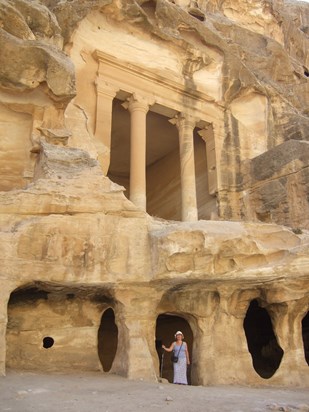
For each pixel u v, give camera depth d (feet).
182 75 68.90
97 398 22.77
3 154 40.60
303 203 56.03
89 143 51.11
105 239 33.12
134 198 57.98
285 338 38.17
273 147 67.87
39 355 33.65
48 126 41.55
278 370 37.17
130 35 64.85
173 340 50.65
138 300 34.19
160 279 32.71
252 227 35.78
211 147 69.10
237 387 33.42
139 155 59.88
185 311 37.29
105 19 62.54
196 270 32.58
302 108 80.64
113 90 60.34
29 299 34.63
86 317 35.94
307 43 115.03
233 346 36.94
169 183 77.30
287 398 27.14
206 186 69.67
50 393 23.35
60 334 34.76
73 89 40.42
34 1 46.62
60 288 33.35
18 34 40.50
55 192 32.89
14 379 26.84
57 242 31.86
